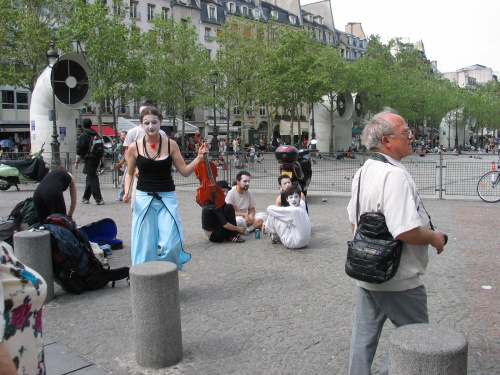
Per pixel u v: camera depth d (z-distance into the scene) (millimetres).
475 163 13703
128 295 4883
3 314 1622
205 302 4633
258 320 4164
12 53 27422
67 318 4258
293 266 5898
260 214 8070
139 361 3348
